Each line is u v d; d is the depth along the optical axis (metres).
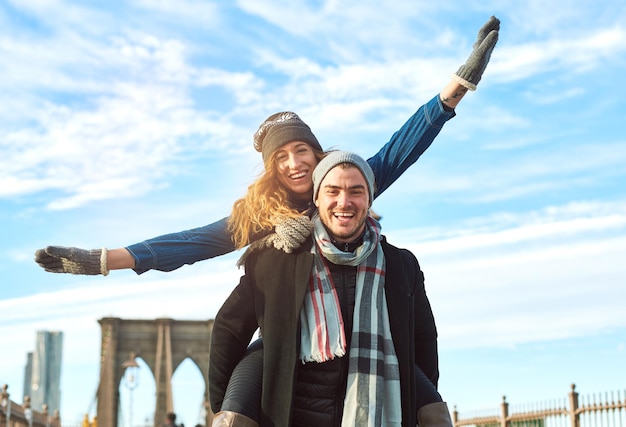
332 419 2.13
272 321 2.19
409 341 2.24
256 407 2.19
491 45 2.53
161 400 41.09
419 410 2.34
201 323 42.62
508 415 16.89
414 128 2.71
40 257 2.27
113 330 42.09
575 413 13.92
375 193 2.74
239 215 2.49
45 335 152.62
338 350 2.11
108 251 2.33
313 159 2.58
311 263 2.21
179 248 2.45
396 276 2.27
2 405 24.08
